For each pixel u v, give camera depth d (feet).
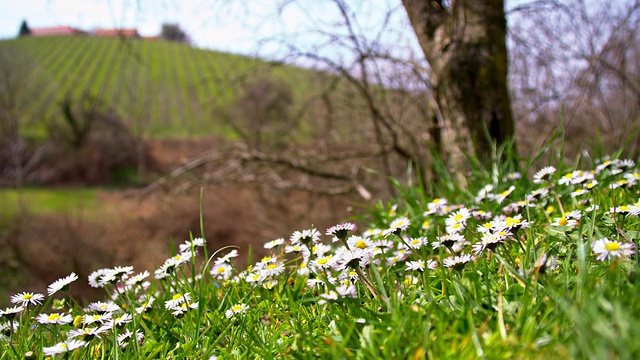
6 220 68.03
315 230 7.17
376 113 22.29
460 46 13.24
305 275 7.68
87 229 62.34
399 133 25.39
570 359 3.57
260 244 42.80
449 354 4.25
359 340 4.96
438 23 14.11
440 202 8.98
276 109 43.16
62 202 94.79
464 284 5.47
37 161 113.60
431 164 17.53
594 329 3.77
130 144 119.34
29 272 59.26
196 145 103.71
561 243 6.29
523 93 21.27
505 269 5.83
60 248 59.88
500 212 8.75
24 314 6.95
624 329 3.47
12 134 112.37
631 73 20.13
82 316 6.57
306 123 30.42
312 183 36.35
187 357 5.93
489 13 13.16
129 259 54.54
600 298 4.07
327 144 29.63
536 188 9.46
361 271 6.36
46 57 171.63
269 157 26.25
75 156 117.50
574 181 8.02
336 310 5.49
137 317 6.63
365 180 29.86
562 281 5.18
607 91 20.39
